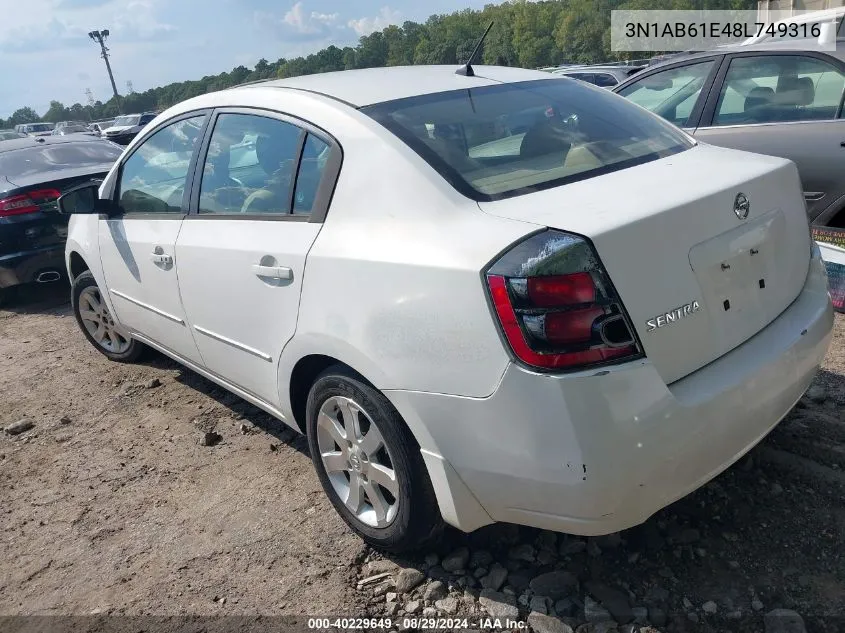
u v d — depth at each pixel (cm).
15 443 405
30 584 285
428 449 230
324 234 264
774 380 233
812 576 239
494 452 212
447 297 215
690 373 218
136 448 383
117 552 297
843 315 430
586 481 198
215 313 328
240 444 374
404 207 242
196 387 452
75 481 357
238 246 303
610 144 275
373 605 251
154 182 384
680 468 210
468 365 211
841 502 270
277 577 270
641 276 205
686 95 543
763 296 243
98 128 3759
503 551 267
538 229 208
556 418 197
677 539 261
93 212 409
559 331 197
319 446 284
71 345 568
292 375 287
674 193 225
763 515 268
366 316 239
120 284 419
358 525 275
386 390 236
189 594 267
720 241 226
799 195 267
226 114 337
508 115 283
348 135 269
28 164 735
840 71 459
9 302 721
